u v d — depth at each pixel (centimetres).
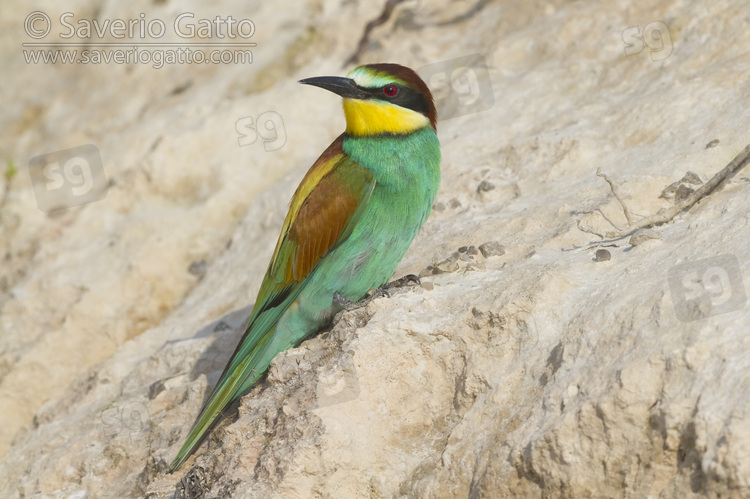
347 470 776
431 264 986
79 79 2078
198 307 1249
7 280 1527
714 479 594
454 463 750
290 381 872
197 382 1027
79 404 1154
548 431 681
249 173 1515
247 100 1608
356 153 964
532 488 688
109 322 1319
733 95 1078
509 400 764
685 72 1191
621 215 938
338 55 1677
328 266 960
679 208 888
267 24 1872
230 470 812
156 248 1396
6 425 1243
